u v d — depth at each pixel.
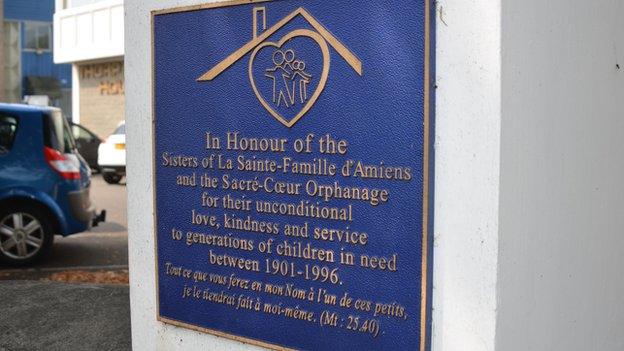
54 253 9.91
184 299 4.25
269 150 3.88
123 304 6.21
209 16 4.06
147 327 4.45
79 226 9.13
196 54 4.12
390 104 3.47
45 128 8.93
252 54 3.91
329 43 3.63
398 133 3.46
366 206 3.58
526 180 3.33
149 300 4.43
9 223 8.91
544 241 3.44
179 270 4.26
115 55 25.16
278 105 3.84
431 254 3.40
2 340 5.51
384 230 3.53
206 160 4.12
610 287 3.89
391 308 3.52
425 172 3.39
